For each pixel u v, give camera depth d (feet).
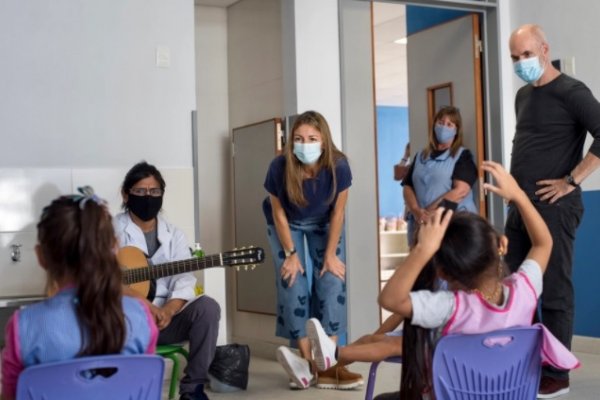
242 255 11.82
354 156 16.90
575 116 12.41
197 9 19.75
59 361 5.36
